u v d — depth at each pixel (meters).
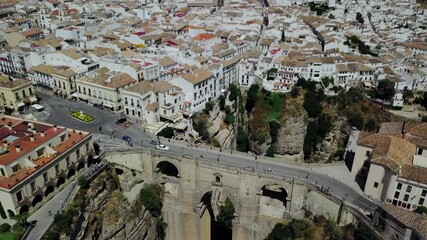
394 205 95.69
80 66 172.88
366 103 178.75
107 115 149.00
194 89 154.88
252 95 178.25
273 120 166.00
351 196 104.75
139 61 173.75
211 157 122.19
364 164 112.69
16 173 95.69
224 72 179.38
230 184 118.38
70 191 106.56
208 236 139.38
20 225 89.94
